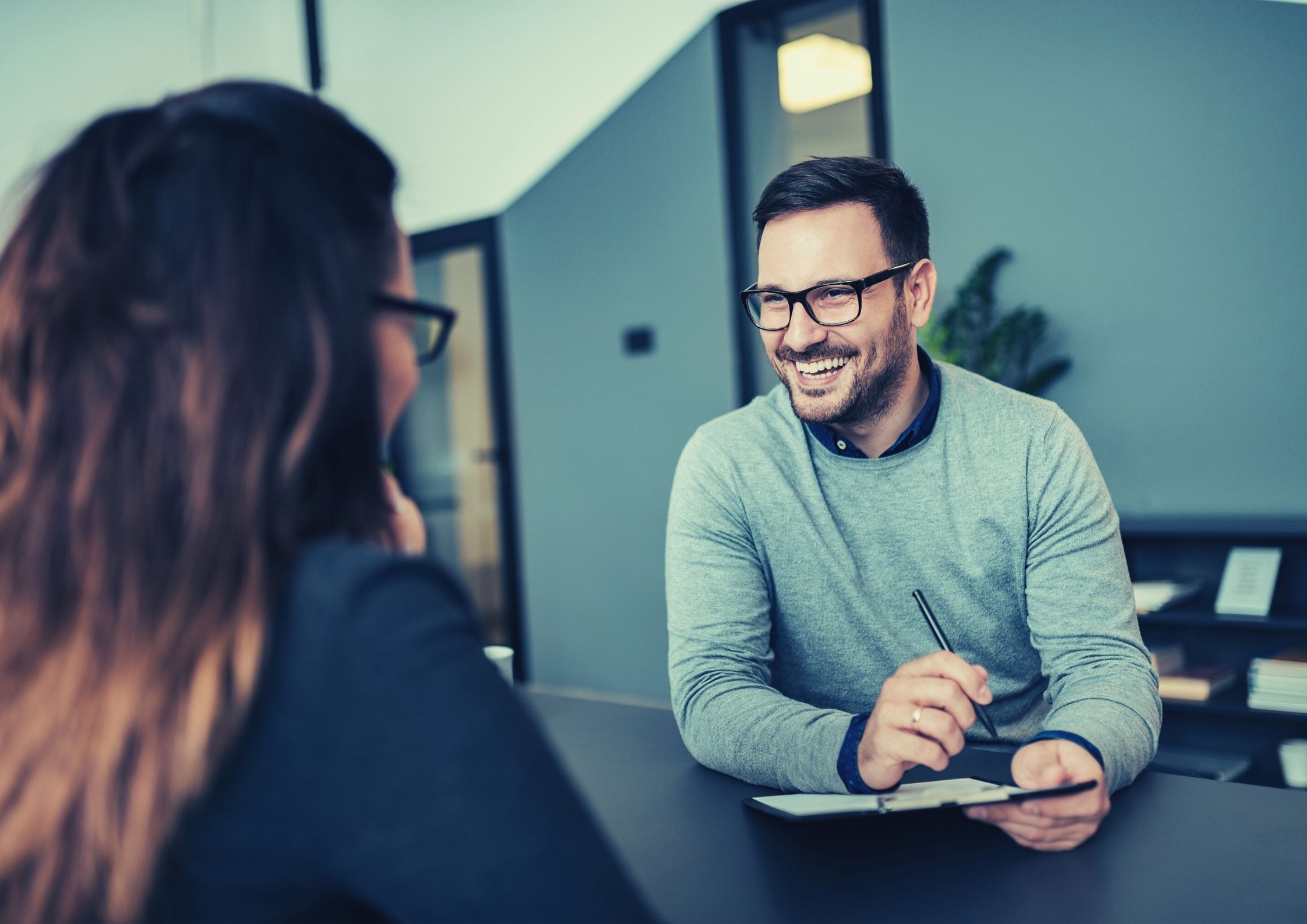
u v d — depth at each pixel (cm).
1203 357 281
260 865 41
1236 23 271
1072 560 121
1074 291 300
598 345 407
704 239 373
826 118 353
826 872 76
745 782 99
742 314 366
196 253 42
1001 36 306
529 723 44
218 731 39
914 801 79
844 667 132
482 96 435
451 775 40
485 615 462
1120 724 94
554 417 423
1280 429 272
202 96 47
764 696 105
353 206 48
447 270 464
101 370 41
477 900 40
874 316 124
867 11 331
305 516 43
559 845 41
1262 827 82
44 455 41
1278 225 269
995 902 70
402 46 458
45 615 40
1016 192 307
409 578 43
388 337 51
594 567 414
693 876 76
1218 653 275
